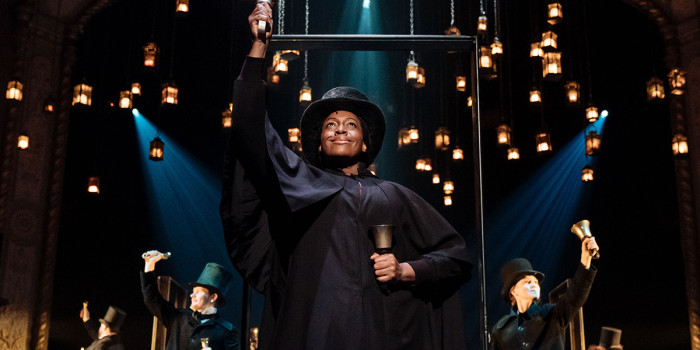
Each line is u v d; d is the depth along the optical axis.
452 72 17.17
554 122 16.50
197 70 16.23
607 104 15.51
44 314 11.24
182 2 10.48
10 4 11.38
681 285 14.34
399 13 16.31
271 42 2.72
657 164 14.84
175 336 6.42
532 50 10.22
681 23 11.80
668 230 14.59
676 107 11.59
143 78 15.66
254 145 2.07
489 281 16.86
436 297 2.22
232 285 16.05
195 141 16.33
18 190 11.18
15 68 11.29
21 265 11.08
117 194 15.48
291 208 2.06
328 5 16.11
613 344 5.57
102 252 15.03
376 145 2.56
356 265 2.10
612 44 15.20
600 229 15.68
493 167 17.09
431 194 17.64
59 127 11.88
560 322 5.04
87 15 12.39
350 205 2.20
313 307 2.04
